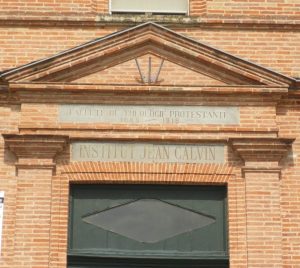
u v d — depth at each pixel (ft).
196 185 61.00
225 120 61.57
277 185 59.98
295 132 62.08
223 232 60.23
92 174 60.34
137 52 62.95
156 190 61.21
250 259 58.18
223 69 62.28
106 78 62.34
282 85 61.82
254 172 60.18
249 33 64.95
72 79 62.18
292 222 59.82
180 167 60.70
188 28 65.00
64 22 64.54
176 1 68.39
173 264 59.77
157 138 60.90
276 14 65.57
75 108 61.52
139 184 61.00
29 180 59.57
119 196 61.05
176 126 61.16
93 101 61.67
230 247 58.85
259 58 64.39
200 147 61.21
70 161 60.49
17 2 65.05
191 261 59.62
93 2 66.44
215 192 61.16
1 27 64.23
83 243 59.88
